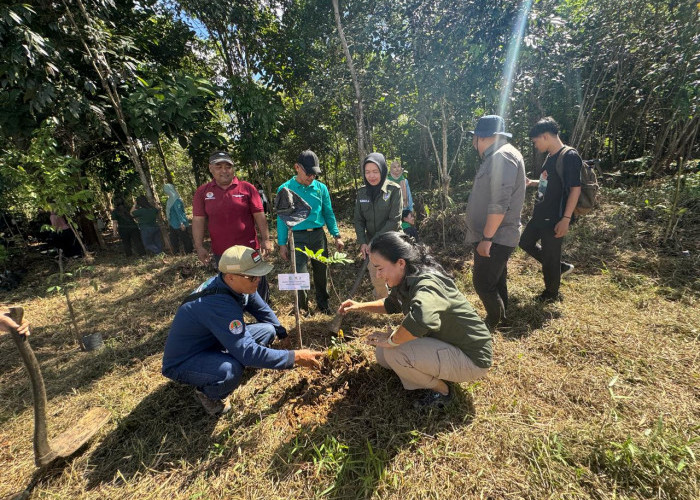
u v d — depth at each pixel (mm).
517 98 5395
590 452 1661
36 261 7215
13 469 1932
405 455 1786
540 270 3881
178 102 5723
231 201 2963
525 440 1780
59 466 1938
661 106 5844
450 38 4402
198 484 1763
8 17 4113
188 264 5395
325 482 1687
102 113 5430
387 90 5711
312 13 8109
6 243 7070
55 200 3562
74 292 4980
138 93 5492
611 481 1531
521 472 1638
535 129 2990
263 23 8055
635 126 6625
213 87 6520
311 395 2275
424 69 4680
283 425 2078
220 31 7691
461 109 5062
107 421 2225
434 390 2105
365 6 6254
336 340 2852
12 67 4336
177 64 8062
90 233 8234
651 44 5219
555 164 2928
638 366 2232
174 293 4488
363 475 1705
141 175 6480
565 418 1921
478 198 2592
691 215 4273
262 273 2045
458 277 3908
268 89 8375
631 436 1704
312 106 6684
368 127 8547
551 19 4016
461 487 1598
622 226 4461
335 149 11898
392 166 4852
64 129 5715
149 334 3455
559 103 6840
